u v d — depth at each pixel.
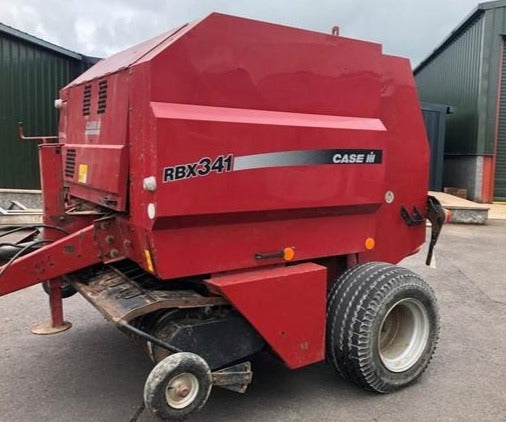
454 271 7.95
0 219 5.24
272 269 3.64
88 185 3.95
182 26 3.42
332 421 3.60
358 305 3.77
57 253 3.58
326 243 3.89
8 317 5.45
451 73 19.44
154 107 3.06
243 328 3.50
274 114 3.51
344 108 3.87
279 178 3.50
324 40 3.71
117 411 3.67
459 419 3.66
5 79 11.77
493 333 5.33
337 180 3.78
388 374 3.92
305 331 3.67
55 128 12.84
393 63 4.38
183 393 3.05
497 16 15.82
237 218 3.41
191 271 3.31
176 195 3.12
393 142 4.45
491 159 16.44
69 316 5.51
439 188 16.14
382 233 4.50
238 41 3.34
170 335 3.28
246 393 3.96
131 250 3.62
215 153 3.22
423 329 4.15
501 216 14.09
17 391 3.93
